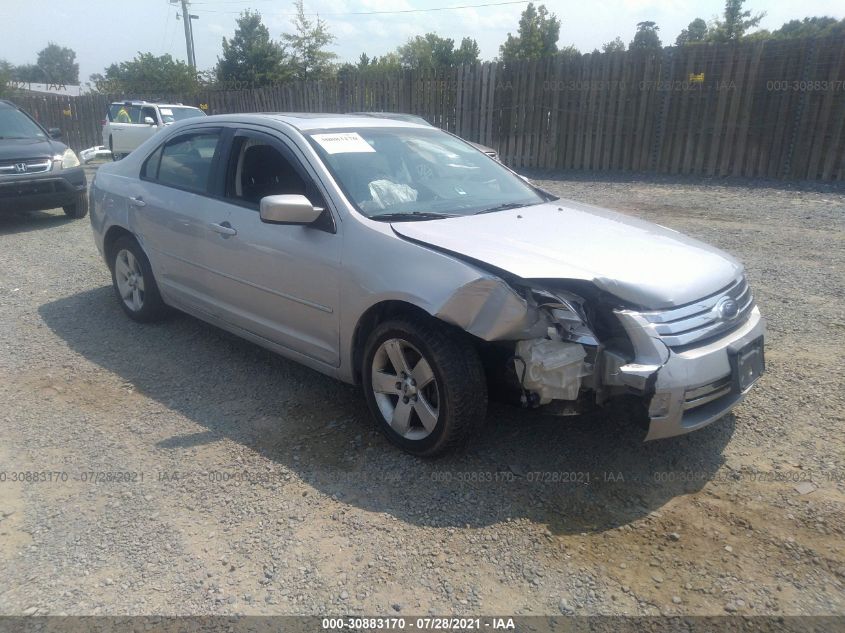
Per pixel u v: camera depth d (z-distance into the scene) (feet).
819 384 14.46
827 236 27.27
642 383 10.07
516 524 10.27
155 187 17.10
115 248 18.86
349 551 9.73
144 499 10.98
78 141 77.92
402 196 13.47
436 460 11.94
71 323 18.93
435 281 10.93
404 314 11.77
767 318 18.33
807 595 8.84
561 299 10.40
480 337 10.64
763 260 23.94
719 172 43.65
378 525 10.28
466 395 11.03
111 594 8.99
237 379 15.35
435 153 15.48
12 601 8.87
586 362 10.48
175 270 16.61
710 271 11.62
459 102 53.47
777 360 15.67
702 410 10.95
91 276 23.49
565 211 14.20
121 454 12.30
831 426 12.84
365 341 12.67
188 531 10.21
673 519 10.36
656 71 44.32
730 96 42.09
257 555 9.68
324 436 12.85
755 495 10.90
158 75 130.82
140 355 16.74
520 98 50.34
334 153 13.70
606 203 35.19
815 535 9.95
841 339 16.85
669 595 8.87
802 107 39.91
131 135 59.16
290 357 14.34
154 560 9.62
